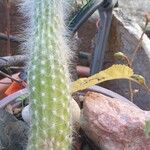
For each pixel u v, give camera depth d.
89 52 0.65
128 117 0.32
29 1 0.29
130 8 0.77
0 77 0.53
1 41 0.66
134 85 0.56
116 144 0.32
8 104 0.41
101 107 0.33
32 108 0.25
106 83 0.59
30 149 0.25
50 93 0.25
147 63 0.55
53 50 0.26
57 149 0.25
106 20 0.50
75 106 0.35
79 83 0.34
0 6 0.67
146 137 0.30
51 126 0.25
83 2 0.51
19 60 0.46
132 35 0.55
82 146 0.35
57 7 0.28
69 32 0.36
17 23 0.65
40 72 0.25
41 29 0.27
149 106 0.56
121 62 0.56
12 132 0.33
